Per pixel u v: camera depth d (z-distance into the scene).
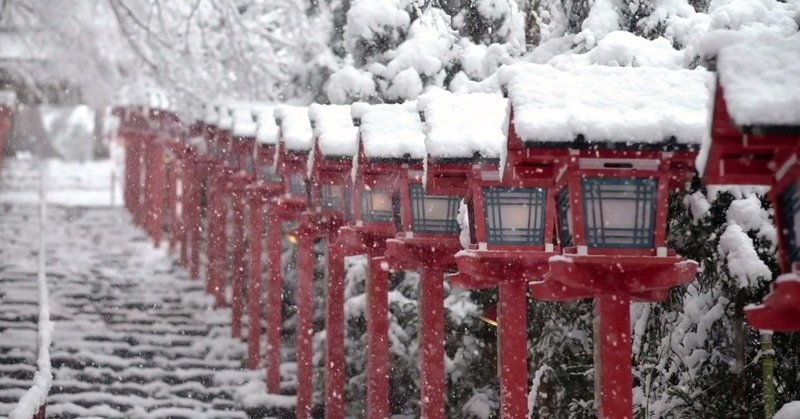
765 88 6.49
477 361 20.38
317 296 24.48
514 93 9.23
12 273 28.03
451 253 13.95
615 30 15.60
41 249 27.02
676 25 15.45
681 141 8.95
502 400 11.58
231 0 25.08
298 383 20.53
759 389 13.05
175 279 29.11
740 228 12.27
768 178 7.28
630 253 9.35
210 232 27.94
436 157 11.35
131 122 35.41
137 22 24.17
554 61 14.97
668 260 9.27
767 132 6.38
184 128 29.36
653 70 9.54
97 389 21.86
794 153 6.80
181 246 30.62
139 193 35.88
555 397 16.42
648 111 9.12
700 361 13.22
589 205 9.34
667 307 14.03
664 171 9.27
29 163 48.06
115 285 28.16
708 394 13.34
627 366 9.49
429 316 13.93
